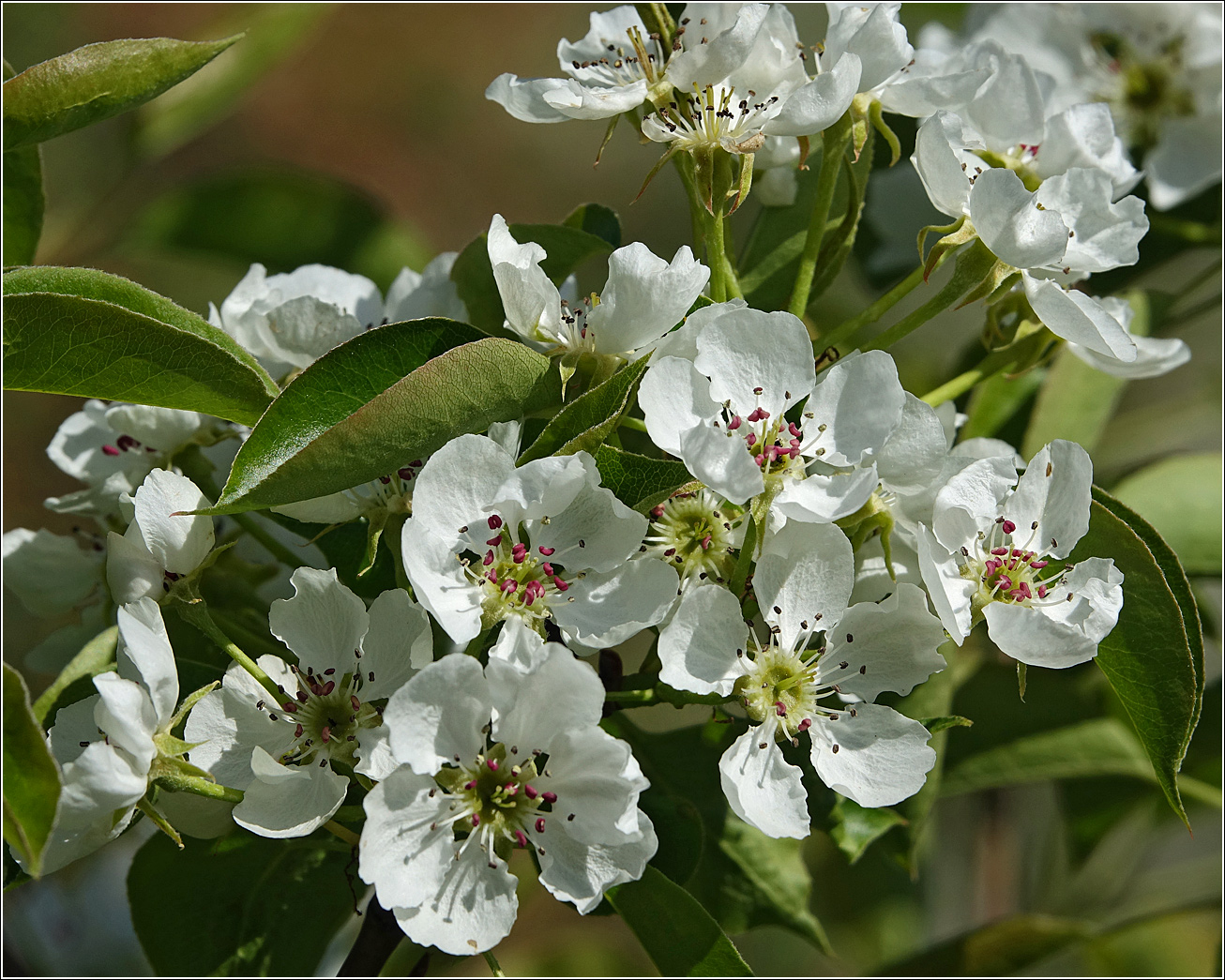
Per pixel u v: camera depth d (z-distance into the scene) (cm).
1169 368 58
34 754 51
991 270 56
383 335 54
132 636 53
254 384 54
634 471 54
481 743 53
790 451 54
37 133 55
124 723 53
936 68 58
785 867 58
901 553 55
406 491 55
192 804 55
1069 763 62
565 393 54
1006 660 62
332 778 54
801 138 58
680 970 55
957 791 62
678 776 58
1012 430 61
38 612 59
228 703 54
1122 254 56
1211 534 61
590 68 57
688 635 54
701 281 54
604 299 54
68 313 53
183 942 58
